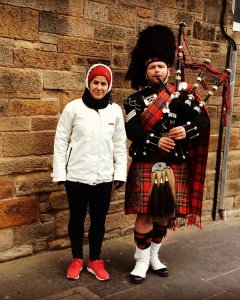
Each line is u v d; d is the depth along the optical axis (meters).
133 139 2.90
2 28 2.98
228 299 2.88
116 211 3.85
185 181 3.08
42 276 3.06
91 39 3.43
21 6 3.03
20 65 3.10
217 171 4.52
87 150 2.87
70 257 3.40
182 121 2.93
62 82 3.32
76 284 2.96
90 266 3.11
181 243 3.86
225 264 3.45
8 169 3.15
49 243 3.47
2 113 3.06
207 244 3.87
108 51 3.55
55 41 3.24
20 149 3.19
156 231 3.16
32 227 3.35
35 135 3.25
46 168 3.34
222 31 4.29
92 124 2.87
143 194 2.96
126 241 3.81
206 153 3.08
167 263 3.41
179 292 2.94
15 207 3.24
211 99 4.31
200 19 4.11
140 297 2.84
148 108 2.88
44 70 3.22
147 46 2.94
